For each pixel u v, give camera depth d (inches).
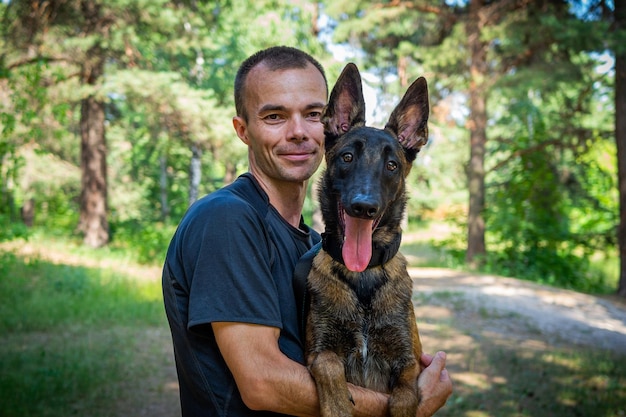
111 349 335.0
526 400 279.6
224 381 93.6
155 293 490.3
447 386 110.5
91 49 690.2
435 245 962.7
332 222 111.2
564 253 720.3
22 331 366.9
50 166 831.7
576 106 725.3
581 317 469.1
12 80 442.0
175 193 1435.8
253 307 90.0
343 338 106.5
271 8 885.2
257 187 108.0
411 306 112.5
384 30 807.1
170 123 727.1
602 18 639.1
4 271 476.1
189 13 735.7
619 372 328.5
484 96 719.1
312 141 112.3
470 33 750.5
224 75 882.8
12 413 234.5
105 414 244.5
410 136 123.8
